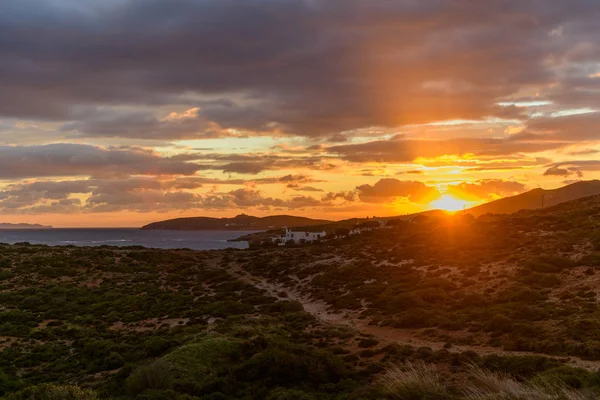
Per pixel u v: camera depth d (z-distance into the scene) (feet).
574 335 91.61
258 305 171.94
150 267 255.91
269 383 75.15
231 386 74.18
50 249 289.74
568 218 232.73
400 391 52.31
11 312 162.30
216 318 151.64
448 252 199.52
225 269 262.26
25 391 55.72
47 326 149.28
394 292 154.51
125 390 80.23
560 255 164.04
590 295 120.98
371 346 103.30
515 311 114.52
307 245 345.31
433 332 112.57
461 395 52.95
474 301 131.64
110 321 156.66
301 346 89.97
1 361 113.09
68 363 111.86
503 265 165.99
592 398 45.42
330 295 174.29
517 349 91.45
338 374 79.41
